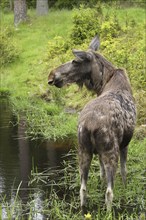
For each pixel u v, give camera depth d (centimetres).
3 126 2361
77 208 1357
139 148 1797
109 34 3391
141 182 1515
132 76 2605
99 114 1254
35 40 4062
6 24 4541
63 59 3322
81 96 2709
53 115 2528
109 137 1237
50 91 2944
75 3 5128
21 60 3762
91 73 1445
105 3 4647
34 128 2288
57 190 1505
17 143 2044
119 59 2786
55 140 2072
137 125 2080
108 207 1238
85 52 1427
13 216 1312
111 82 1421
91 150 1269
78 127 1278
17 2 4481
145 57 2792
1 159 1817
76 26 3572
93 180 1509
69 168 1692
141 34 3322
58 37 3678
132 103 1369
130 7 4644
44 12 4709
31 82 3353
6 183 1562
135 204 1382
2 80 3500
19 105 2798
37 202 1408
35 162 1770
